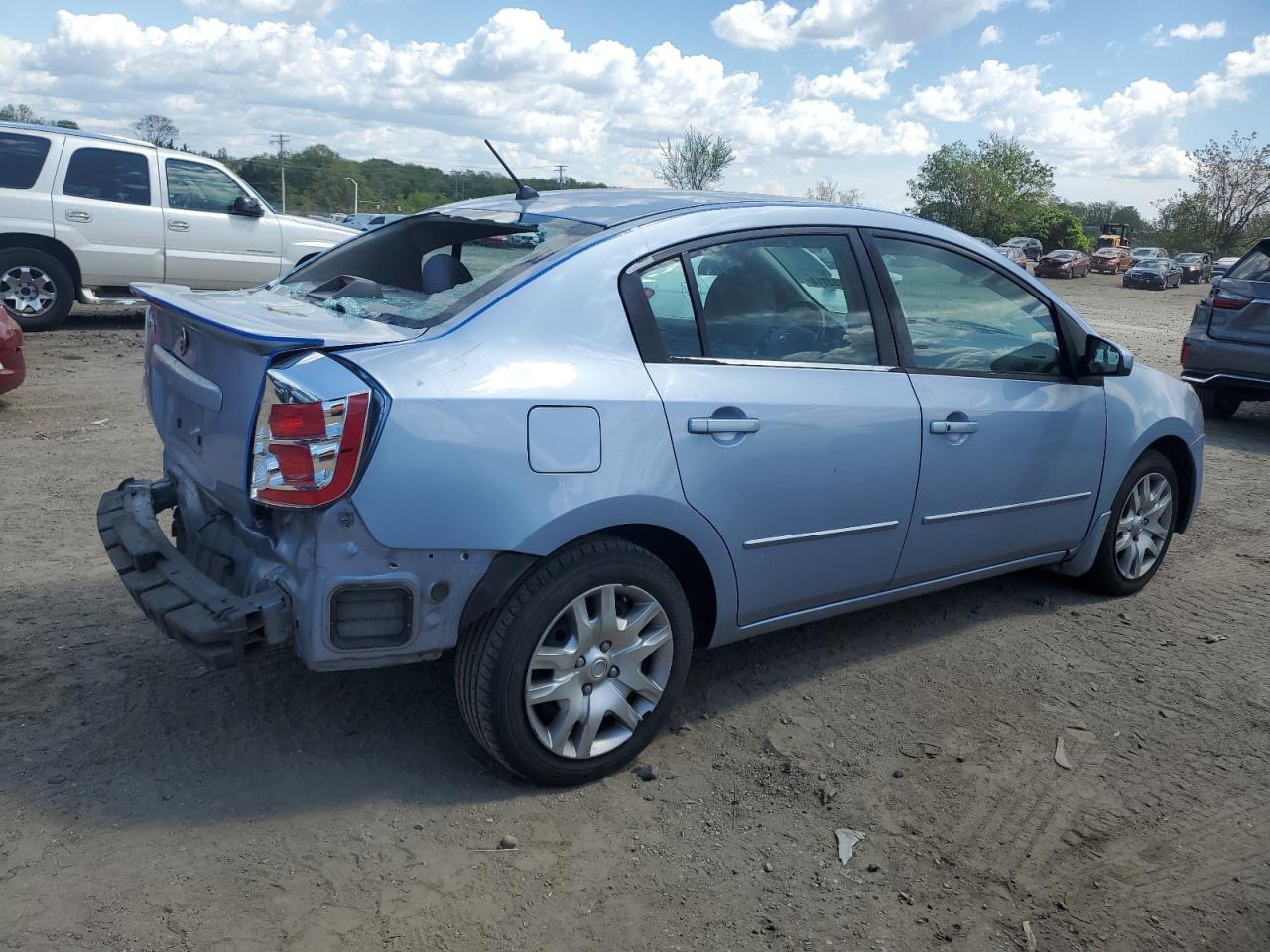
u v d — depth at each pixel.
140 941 2.47
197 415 3.17
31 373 9.21
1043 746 3.65
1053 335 4.52
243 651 2.81
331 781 3.17
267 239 12.38
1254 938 2.72
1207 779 3.48
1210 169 70.19
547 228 3.51
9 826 2.86
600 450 3.05
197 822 2.94
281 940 2.51
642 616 3.24
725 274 3.51
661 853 2.95
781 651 4.32
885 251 3.96
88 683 3.66
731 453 3.34
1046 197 76.62
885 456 3.77
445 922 2.61
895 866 2.95
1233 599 5.18
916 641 4.48
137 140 11.72
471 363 2.93
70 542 5.06
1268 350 9.22
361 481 2.73
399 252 4.12
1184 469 5.33
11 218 11.01
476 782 3.22
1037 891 2.87
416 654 2.92
